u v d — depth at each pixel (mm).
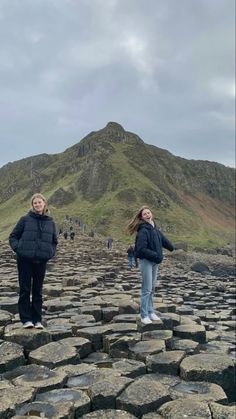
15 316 5109
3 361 3646
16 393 3021
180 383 3527
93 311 5465
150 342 4328
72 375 3527
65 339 4352
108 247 25172
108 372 3574
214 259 33562
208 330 6254
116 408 3025
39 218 4445
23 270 4398
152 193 82000
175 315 5391
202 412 2852
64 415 2756
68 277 9820
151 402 2986
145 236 4832
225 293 11133
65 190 85750
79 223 52656
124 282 10508
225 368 3686
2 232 73312
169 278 13789
